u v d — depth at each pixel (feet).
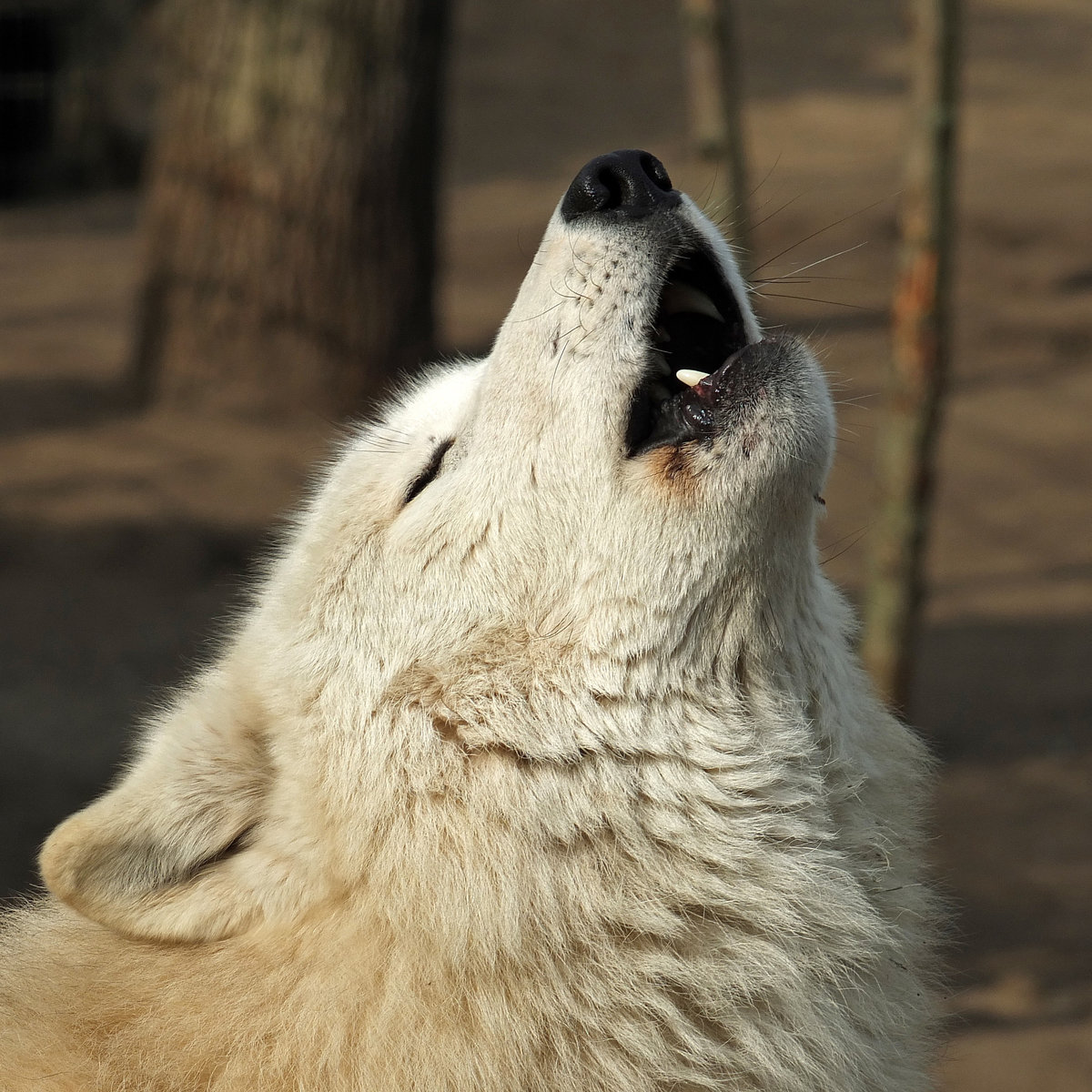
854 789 21.50
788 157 149.79
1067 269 121.70
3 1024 20.40
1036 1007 38.65
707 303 22.56
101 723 54.29
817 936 20.26
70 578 68.39
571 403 20.53
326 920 19.77
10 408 90.02
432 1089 18.35
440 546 20.86
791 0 214.28
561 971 19.06
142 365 89.71
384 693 20.39
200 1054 18.85
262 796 20.86
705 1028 19.42
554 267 21.27
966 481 85.87
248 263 84.99
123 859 19.71
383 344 86.07
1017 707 60.18
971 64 185.88
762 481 19.75
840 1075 19.83
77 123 158.40
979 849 48.67
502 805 19.42
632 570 19.94
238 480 78.79
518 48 196.03
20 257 133.69
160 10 145.59
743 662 20.57
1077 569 74.90
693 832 19.92
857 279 114.52
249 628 23.20
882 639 43.47
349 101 82.79
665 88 184.03
